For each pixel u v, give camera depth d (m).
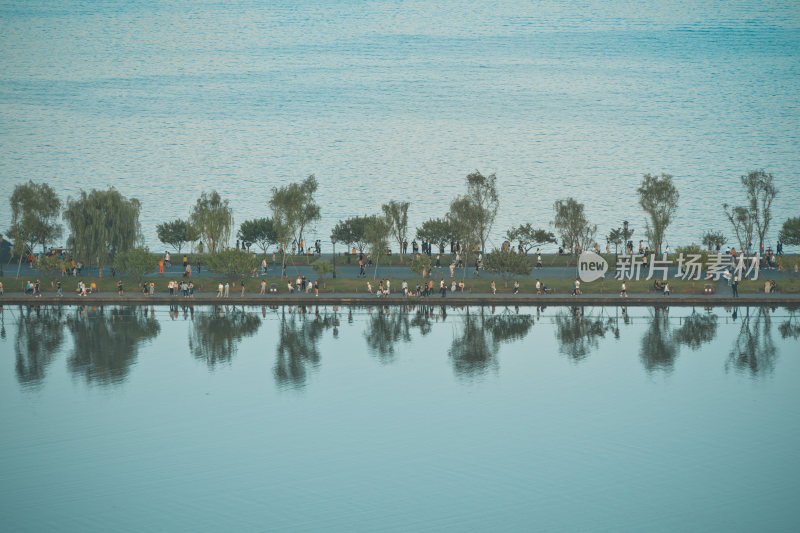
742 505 90.75
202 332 143.00
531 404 115.69
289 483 95.94
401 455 102.06
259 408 114.75
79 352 134.62
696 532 86.25
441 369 128.00
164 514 89.88
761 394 118.12
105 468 98.94
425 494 93.69
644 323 145.88
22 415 112.12
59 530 86.94
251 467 99.44
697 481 95.56
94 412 113.25
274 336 141.00
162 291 161.12
